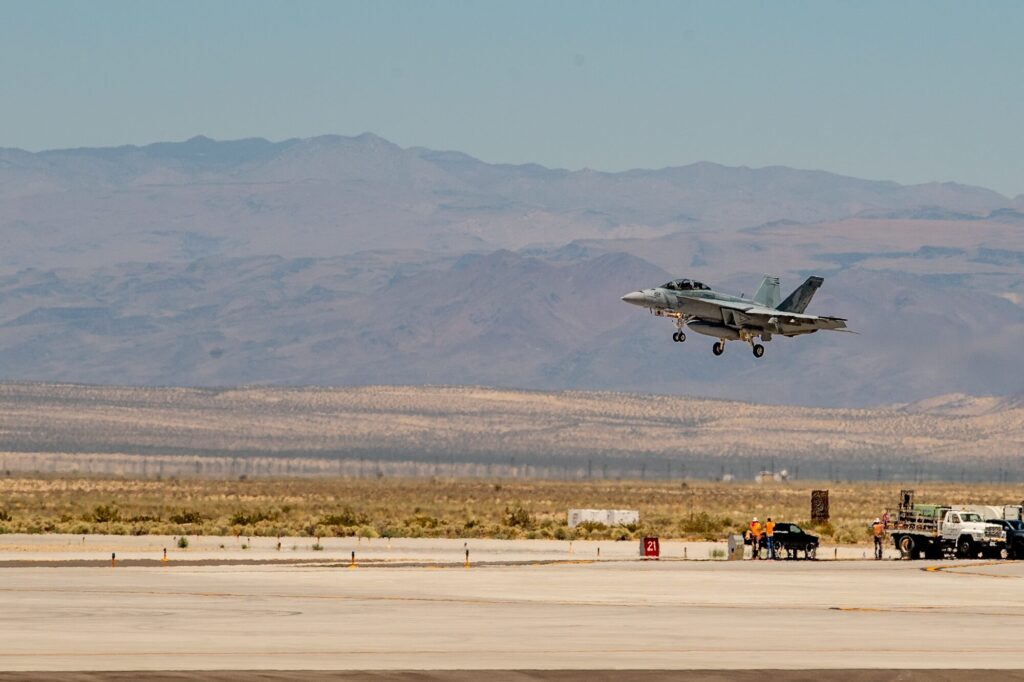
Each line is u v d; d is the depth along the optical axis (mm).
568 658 149875
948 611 199625
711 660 149750
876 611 198625
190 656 147125
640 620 184000
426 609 193750
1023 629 179750
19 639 158625
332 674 137250
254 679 134125
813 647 160875
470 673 139000
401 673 138500
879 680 138500
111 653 148625
